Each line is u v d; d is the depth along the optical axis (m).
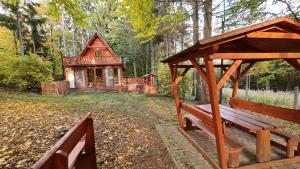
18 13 18.72
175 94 5.66
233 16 9.27
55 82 13.90
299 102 9.84
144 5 6.55
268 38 3.04
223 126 4.57
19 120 5.51
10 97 9.69
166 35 17.62
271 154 3.85
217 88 3.14
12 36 21.38
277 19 2.83
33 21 21.22
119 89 18.05
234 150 3.29
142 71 30.14
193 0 8.18
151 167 3.66
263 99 11.37
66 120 5.97
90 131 3.25
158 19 7.45
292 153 3.65
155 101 11.88
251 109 5.27
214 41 2.79
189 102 11.39
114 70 21.28
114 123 6.18
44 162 1.55
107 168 3.53
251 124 3.77
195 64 3.67
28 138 4.23
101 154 4.00
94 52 20.00
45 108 7.59
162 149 4.48
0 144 3.82
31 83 14.23
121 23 26.61
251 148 4.21
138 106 9.99
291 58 3.36
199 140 4.85
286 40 3.26
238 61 3.16
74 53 30.75
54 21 27.52
